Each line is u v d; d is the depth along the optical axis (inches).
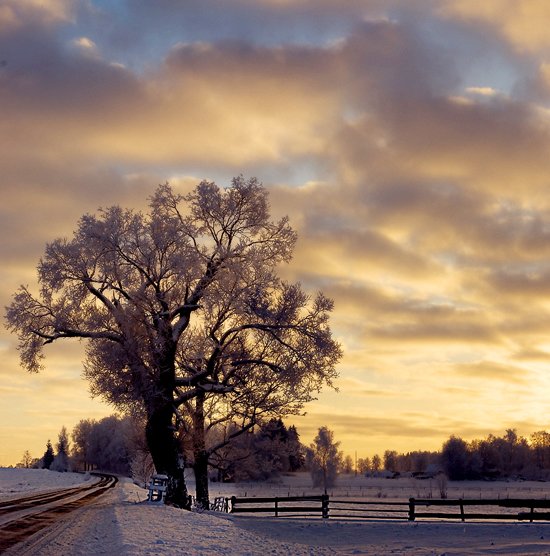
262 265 1542.8
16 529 791.7
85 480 4094.5
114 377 1496.1
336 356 1611.7
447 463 7554.1
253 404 1653.5
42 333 1480.1
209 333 1581.0
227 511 1713.8
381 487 5684.1
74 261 1445.6
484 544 1155.9
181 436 1689.2
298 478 6048.2
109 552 644.7
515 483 7027.6
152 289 1485.0
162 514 1123.3
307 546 1020.5
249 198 1556.3
